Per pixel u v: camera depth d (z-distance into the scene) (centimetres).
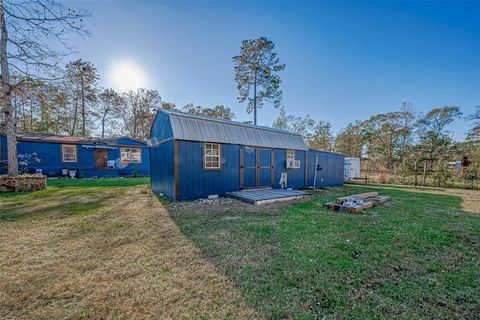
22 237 366
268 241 354
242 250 318
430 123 2778
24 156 1310
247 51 2108
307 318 179
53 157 1419
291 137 1119
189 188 719
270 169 982
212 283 231
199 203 670
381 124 3103
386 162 2819
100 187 1009
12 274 246
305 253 308
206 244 340
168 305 194
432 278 250
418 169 1566
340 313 186
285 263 278
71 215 509
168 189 741
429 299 209
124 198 736
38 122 2345
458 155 1953
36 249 317
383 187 1316
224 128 843
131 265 270
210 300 202
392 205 693
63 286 223
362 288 226
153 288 221
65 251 311
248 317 180
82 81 2295
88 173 1523
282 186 1034
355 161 1920
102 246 331
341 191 1068
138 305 194
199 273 252
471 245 356
